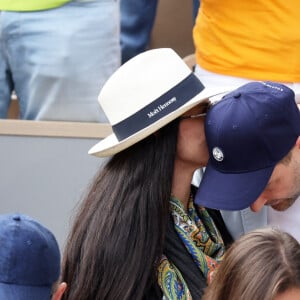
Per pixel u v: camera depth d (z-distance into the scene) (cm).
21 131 1373
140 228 923
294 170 934
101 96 964
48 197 1390
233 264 789
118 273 919
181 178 972
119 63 1421
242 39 1194
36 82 1421
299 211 1086
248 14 1184
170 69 952
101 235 930
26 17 1400
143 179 938
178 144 954
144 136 938
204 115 955
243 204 919
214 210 1049
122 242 921
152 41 1666
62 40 1395
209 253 990
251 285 772
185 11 1652
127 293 915
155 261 923
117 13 1403
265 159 920
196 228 971
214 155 934
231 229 1060
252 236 802
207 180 941
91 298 930
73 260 950
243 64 1198
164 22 1658
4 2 1409
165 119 933
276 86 936
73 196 1384
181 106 941
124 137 949
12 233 836
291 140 924
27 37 1409
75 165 1378
